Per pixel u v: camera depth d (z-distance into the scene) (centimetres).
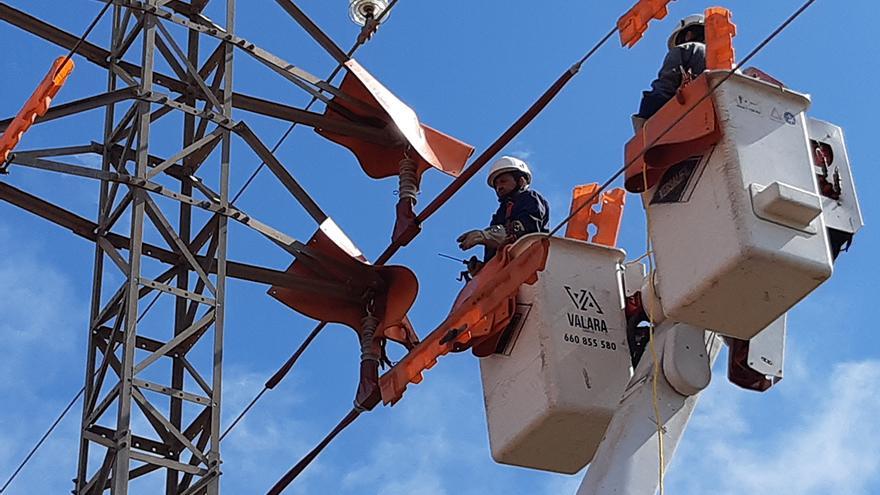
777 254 1184
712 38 1259
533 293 1381
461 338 1402
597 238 1435
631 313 1387
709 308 1227
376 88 1792
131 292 1609
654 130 1261
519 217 1423
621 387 1355
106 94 1689
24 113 1590
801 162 1226
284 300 1764
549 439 1367
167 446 1598
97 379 1614
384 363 1698
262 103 1794
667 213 1251
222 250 1692
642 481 1284
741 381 1338
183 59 1755
